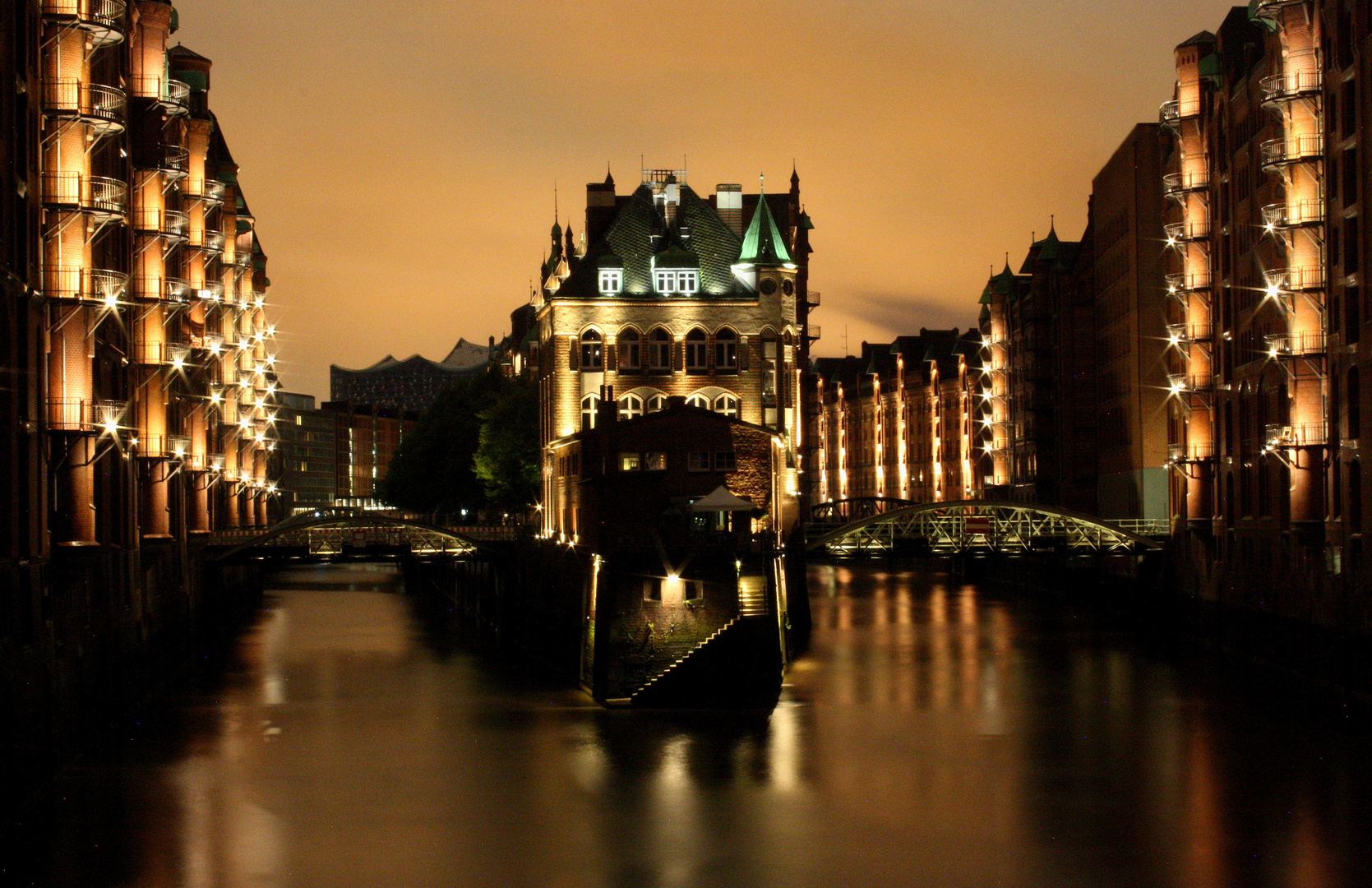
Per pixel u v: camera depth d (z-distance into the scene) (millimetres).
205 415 81375
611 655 60219
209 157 89812
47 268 48938
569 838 40719
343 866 38312
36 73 47469
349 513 98250
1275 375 69000
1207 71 81438
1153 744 51938
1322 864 38094
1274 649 67688
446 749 51594
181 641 71312
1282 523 68625
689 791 45656
